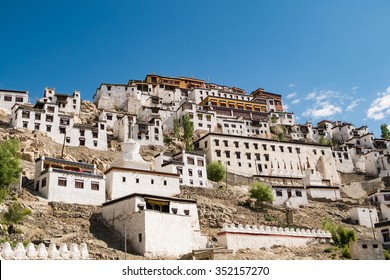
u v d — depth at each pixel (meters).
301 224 79.06
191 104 134.12
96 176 66.94
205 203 74.06
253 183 96.50
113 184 69.62
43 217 55.75
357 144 154.38
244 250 57.88
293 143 123.62
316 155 126.12
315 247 63.88
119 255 49.75
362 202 99.38
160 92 160.50
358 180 129.88
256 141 117.75
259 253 57.62
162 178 75.38
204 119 134.00
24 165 74.44
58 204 60.25
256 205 83.12
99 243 52.25
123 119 112.12
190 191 80.69
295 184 112.62
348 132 164.00
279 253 58.84
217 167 96.19
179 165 86.88
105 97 140.38
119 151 102.88
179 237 56.66
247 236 59.69
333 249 61.53
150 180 73.94
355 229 82.00
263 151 117.44
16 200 57.53
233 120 139.38
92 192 65.56
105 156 94.25
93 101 146.25
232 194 84.81
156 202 59.00
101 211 61.81
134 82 155.50
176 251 55.38
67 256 40.94
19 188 61.06
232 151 112.75
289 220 78.12
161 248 53.97
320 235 67.19
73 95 125.25
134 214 55.88
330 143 150.12
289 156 120.94
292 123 162.00
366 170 137.12
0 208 53.84
